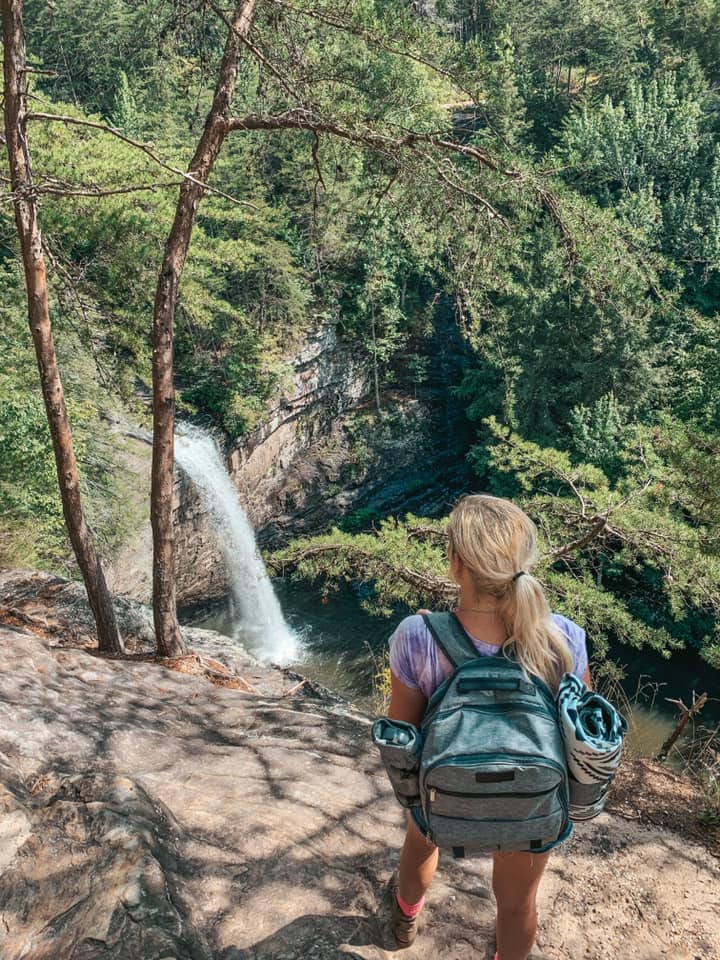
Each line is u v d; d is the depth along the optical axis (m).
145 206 9.28
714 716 22.11
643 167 40.97
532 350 30.53
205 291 14.45
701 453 8.66
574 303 7.92
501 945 1.98
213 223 24.00
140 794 2.69
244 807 3.16
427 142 6.79
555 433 33.00
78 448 17.98
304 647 28.62
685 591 8.41
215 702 5.02
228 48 6.63
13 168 5.95
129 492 22.91
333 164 7.50
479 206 6.92
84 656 5.26
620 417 29.39
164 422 7.05
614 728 1.56
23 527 15.73
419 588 8.90
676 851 3.56
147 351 10.62
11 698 4.09
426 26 6.86
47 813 2.49
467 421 45.12
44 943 2.02
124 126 31.64
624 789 4.19
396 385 46.38
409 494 42.22
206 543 33.00
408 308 45.56
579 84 64.56
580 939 2.94
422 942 2.46
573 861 3.38
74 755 3.67
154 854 2.38
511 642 1.65
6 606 9.31
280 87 7.02
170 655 7.63
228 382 35.38
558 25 60.09
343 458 42.50
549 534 8.77
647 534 8.28
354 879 2.71
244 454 36.50
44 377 6.52
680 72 49.91
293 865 2.70
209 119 6.67
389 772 1.68
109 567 23.47
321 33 6.82
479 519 1.67
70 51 44.88
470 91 6.80
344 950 2.31
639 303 7.65
